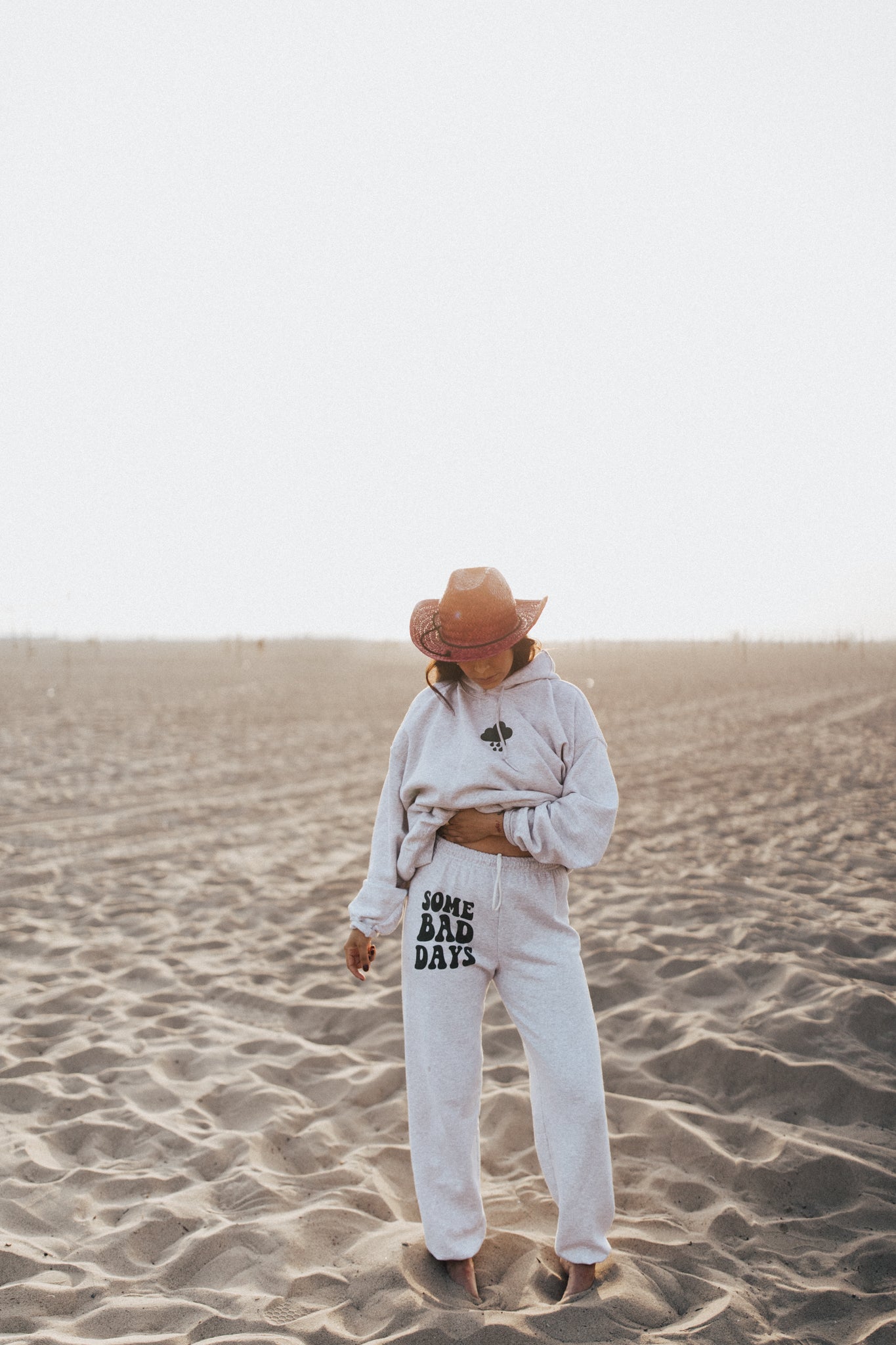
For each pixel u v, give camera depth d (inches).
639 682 1398.9
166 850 301.6
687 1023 145.7
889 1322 78.3
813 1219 95.7
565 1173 79.1
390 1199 101.3
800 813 340.5
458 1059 82.4
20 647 3666.3
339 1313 79.6
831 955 175.2
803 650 3636.8
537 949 81.9
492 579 82.5
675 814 347.3
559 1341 73.5
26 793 412.5
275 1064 137.6
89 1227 96.1
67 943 199.2
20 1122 119.8
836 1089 122.9
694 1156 108.5
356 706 954.7
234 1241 91.6
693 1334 75.0
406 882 87.4
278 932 209.2
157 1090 128.7
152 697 1059.3
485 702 84.0
